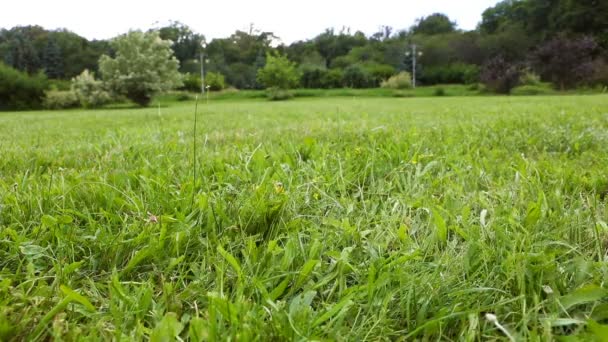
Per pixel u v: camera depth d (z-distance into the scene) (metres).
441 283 0.78
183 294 0.79
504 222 1.06
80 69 48.53
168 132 3.82
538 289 0.76
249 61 61.34
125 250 0.96
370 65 52.31
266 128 4.18
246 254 0.90
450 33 58.12
